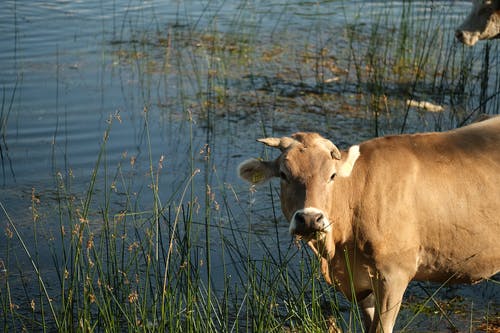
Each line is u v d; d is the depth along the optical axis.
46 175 14.85
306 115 17.86
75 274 9.74
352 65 21.33
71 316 9.23
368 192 9.26
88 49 22.20
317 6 26.41
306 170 8.70
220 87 19.58
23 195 14.06
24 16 25.44
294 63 21.42
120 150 15.95
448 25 23.53
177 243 10.47
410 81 19.95
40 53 21.69
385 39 22.83
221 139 16.56
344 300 11.02
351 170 9.02
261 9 26.55
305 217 8.27
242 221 13.23
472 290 11.39
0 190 14.26
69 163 15.34
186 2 27.47
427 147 9.57
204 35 23.59
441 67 20.73
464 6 25.62
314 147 8.88
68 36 23.38
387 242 9.22
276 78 20.30
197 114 17.86
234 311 10.63
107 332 9.09
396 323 10.53
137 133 16.80
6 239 12.58
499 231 9.55
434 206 9.34
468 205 9.41
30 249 12.28
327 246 9.26
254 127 17.16
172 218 13.20
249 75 20.45
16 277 11.53
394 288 9.34
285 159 8.83
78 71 20.41
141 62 21.22
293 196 8.67
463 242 9.48
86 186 14.41
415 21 24.12
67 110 17.81
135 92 19.08
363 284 9.54
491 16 17.59
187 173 14.99
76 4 27.33
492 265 9.71
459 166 9.48
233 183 14.64
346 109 18.25
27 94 18.67
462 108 18.22
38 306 10.80
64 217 13.25
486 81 18.41
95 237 12.48
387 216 9.20
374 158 9.41
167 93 19.11
